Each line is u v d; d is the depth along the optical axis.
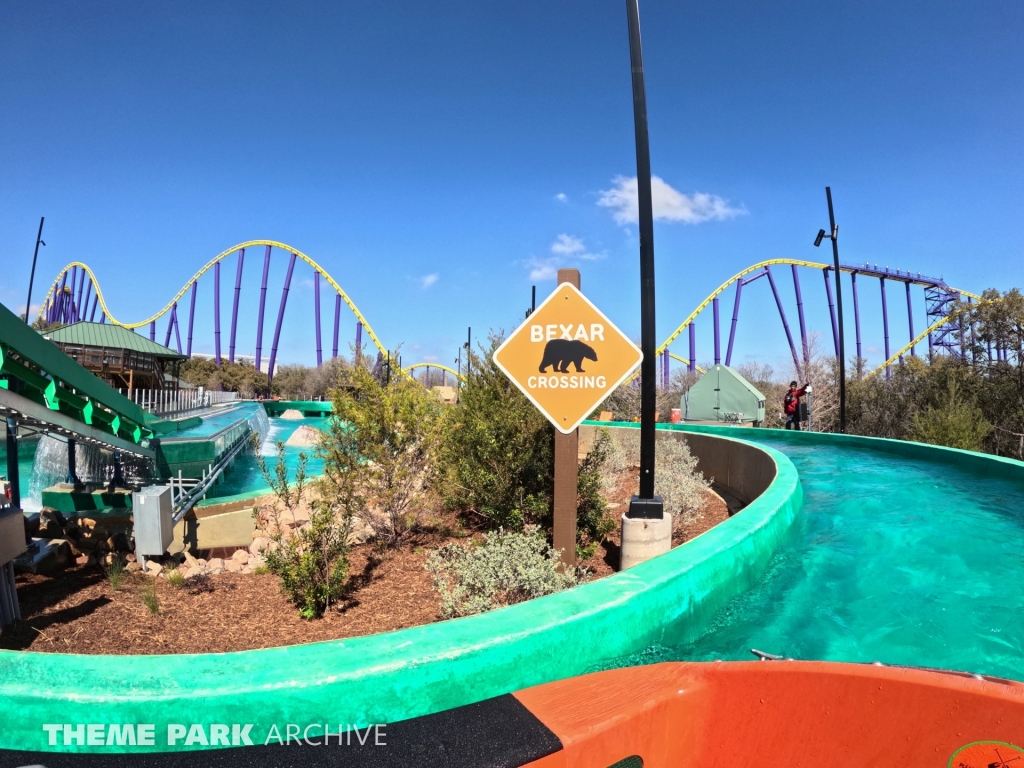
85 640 5.29
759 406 26.88
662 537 5.77
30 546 7.81
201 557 9.59
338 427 7.89
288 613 5.82
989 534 6.22
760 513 5.52
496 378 7.62
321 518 6.34
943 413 17.64
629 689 2.25
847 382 29.42
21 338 6.60
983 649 3.66
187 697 2.26
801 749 1.99
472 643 2.64
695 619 3.86
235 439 18.81
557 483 5.51
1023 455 18.80
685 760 2.13
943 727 1.79
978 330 22.80
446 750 2.02
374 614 5.52
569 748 1.96
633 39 6.17
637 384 32.91
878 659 3.54
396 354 8.35
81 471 12.52
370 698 2.41
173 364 32.88
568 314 5.45
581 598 3.22
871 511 7.44
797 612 4.26
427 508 8.51
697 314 71.06
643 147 6.12
